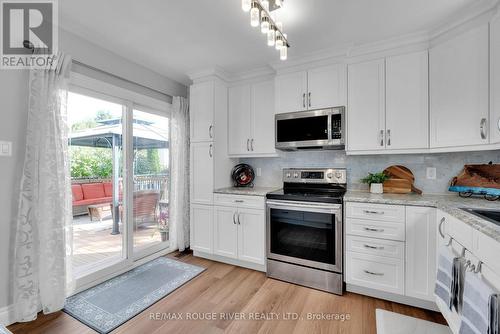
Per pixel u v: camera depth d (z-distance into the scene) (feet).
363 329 5.51
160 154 10.32
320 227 7.20
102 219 9.01
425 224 5.99
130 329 5.60
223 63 8.90
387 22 6.27
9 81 5.66
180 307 6.44
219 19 6.27
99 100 7.94
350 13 5.92
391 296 6.60
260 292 7.16
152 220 10.08
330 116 7.83
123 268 8.43
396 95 7.05
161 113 10.03
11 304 5.73
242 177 10.22
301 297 6.88
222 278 8.04
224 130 9.96
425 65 6.71
